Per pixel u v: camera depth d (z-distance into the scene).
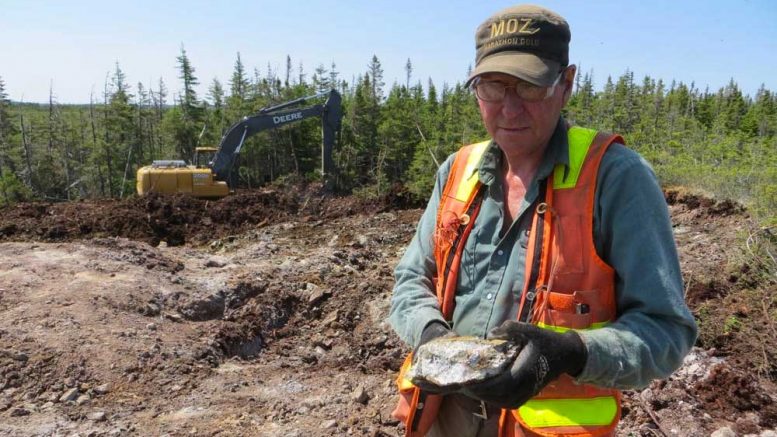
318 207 14.11
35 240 10.86
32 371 4.53
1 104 47.47
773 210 7.77
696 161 13.06
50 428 3.90
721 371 4.44
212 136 39.69
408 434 1.96
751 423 3.95
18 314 5.30
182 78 38.84
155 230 11.80
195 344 5.43
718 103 44.91
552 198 1.68
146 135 45.28
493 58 1.66
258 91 39.00
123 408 4.25
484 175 1.88
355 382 4.95
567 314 1.62
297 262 8.05
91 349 4.88
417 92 44.88
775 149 13.13
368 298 6.96
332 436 3.96
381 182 22.12
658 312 1.50
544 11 1.66
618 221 1.56
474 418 1.87
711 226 8.77
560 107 1.73
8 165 40.41
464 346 1.53
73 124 47.47
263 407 4.40
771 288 5.84
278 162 34.50
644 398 4.25
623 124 26.91
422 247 2.12
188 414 4.23
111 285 6.17
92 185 39.00
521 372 1.38
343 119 33.44
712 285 6.25
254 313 6.43
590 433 1.58
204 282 6.92
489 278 1.80
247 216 13.05
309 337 6.36
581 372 1.42
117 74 43.41
